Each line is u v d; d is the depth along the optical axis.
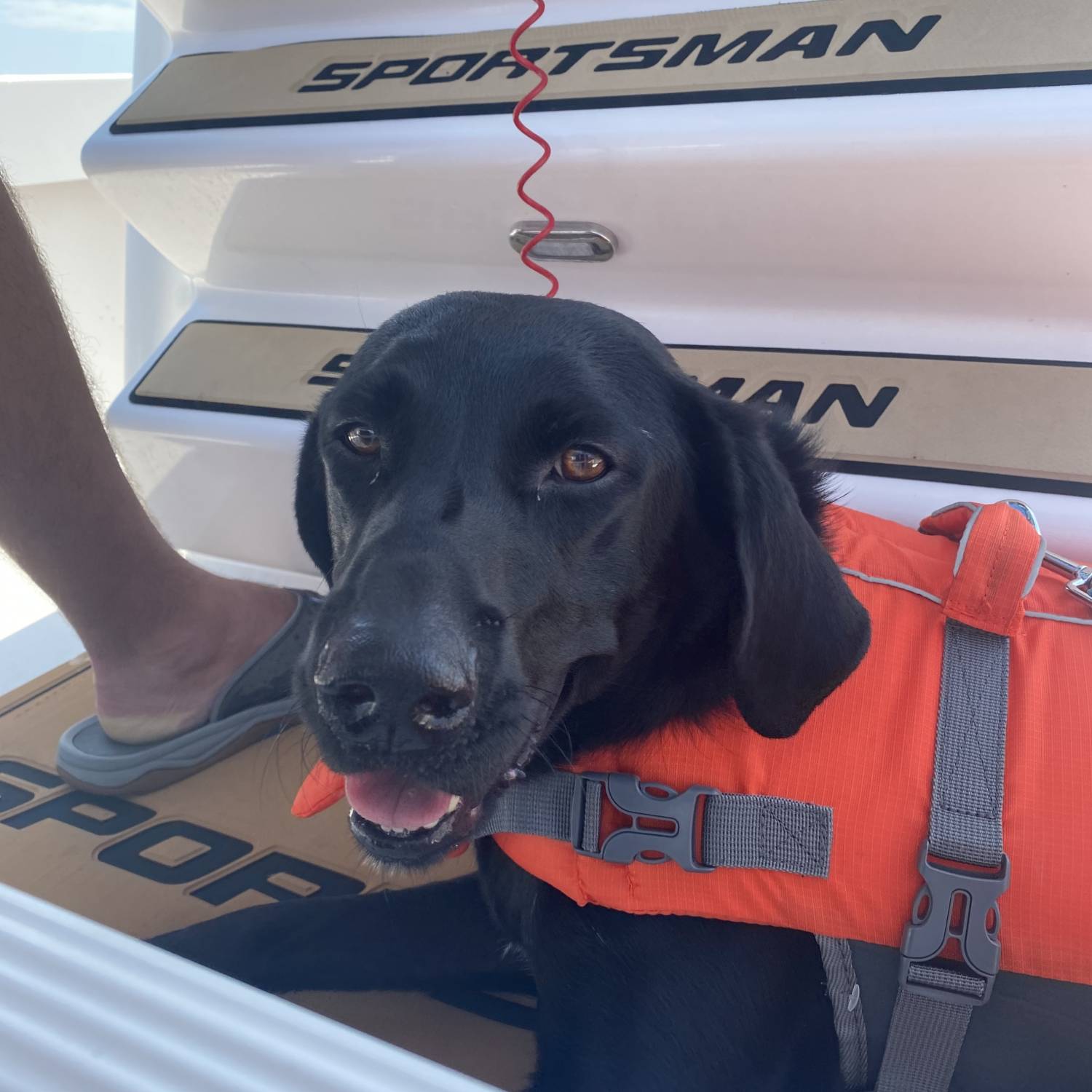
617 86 0.68
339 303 0.86
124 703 0.71
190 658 0.71
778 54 0.66
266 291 0.88
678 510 0.51
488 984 0.60
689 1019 0.48
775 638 0.47
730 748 0.49
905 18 0.64
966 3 0.63
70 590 0.66
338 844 0.67
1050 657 0.47
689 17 0.71
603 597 0.49
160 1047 0.23
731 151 0.64
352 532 0.49
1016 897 0.42
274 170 0.77
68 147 1.13
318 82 0.79
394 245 0.80
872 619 0.50
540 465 0.47
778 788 0.47
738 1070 0.48
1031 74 0.59
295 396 0.80
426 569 0.42
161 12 0.89
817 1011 0.50
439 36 0.79
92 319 1.18
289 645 0.75
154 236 0.89
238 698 0.73
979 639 0.48
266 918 0.59
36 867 0.64
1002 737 0.45
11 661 0.89
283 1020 0.24
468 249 0.77
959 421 0.64
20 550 0.64
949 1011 0.44
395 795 0.44
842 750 0.46
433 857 0.44
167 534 0.92
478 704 0.42
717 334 0.73
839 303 0.70
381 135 0.73
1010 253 0.63
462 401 0.47
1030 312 0.66
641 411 0.49
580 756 0.52
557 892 0.51
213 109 0.81
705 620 0.53
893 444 0.65
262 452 0.80
